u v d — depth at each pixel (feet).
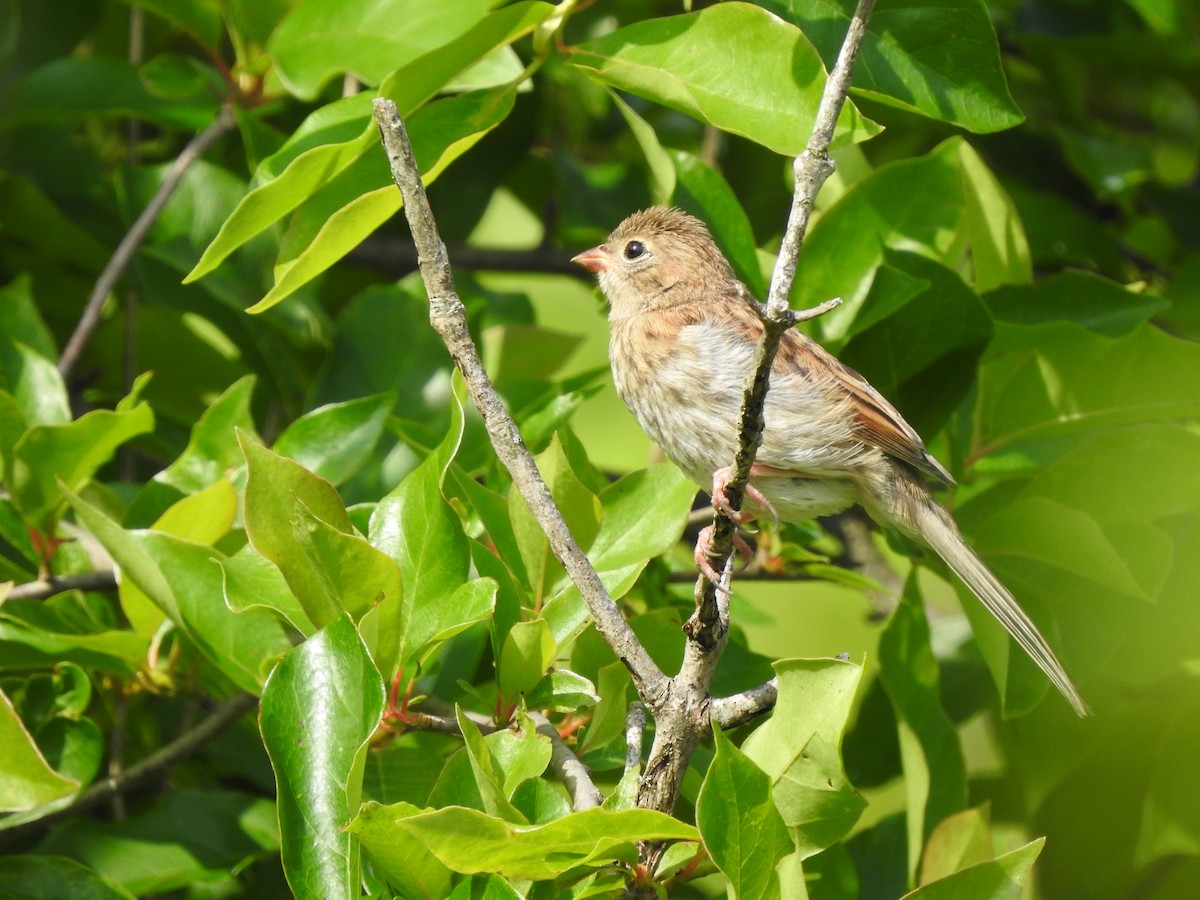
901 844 30.25
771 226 41.32
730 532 19.58
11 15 33.24
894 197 31.09
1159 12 38.34
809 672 19.72
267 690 19.76
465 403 31.60
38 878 24.88
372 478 32.48
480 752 19.12
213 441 28.73
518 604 22.63
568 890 19.36
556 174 41.75
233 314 35.65
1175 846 27.89
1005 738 33.47
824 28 23.99
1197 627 29.27
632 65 22.40
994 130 23.58
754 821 18.12
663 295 33.50
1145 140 43.09
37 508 27.66
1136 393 31.86
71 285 39.19
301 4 25.53
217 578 25.08
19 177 36.35
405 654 22.04
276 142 31.63
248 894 30.42
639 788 19.61
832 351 31.35
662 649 24.82
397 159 18.66
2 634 25.81
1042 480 30.35
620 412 49.34
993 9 41.22
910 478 30.91
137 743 33.06
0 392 27.58
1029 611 29.35
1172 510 29.76
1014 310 31.83
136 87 35.22
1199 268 35.81
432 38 25.29
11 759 20.30
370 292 34.81
